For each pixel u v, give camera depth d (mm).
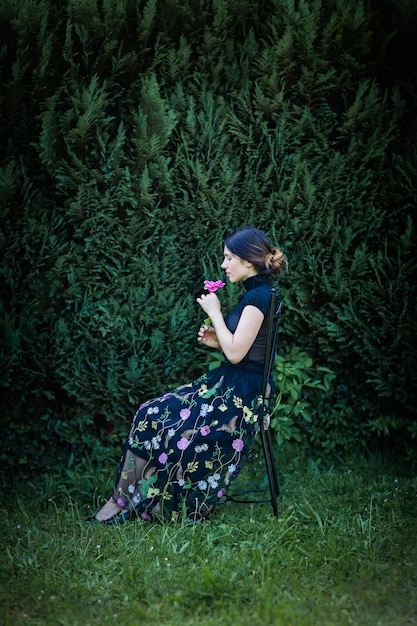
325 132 4207
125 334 4062
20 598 2811
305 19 4062
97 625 2611
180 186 4133
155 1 3934
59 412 4199
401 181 4211
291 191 4125
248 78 4215
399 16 4191
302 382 4340
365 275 4293
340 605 2705
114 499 3553
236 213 4191
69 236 4125
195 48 4195
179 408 3475
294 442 4469
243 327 3371
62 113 4000
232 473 3490
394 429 4453
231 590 2797
